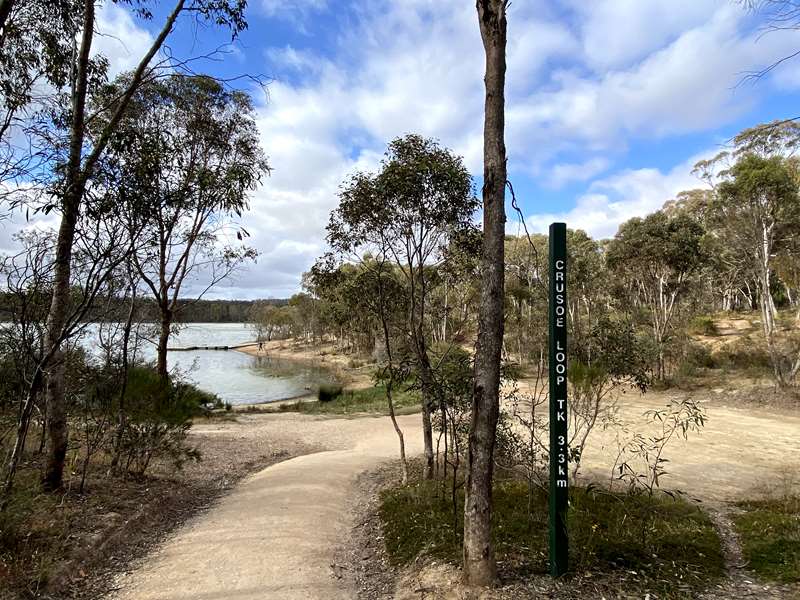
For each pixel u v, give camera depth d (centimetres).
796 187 1938
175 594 437
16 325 597
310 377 3834
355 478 888
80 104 652
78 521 564
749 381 2030
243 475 945
